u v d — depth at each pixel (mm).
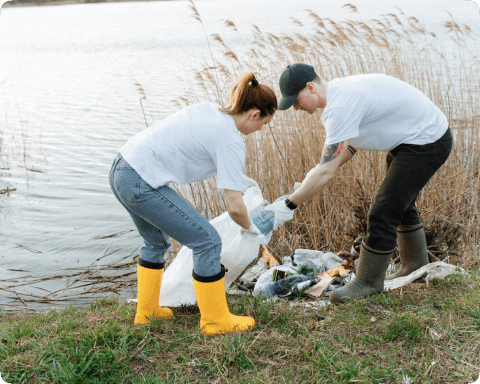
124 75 16609
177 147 2697
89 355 2719
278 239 4984
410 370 2559
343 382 2488
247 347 2789
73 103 12812
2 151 8914
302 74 3184
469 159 5766
